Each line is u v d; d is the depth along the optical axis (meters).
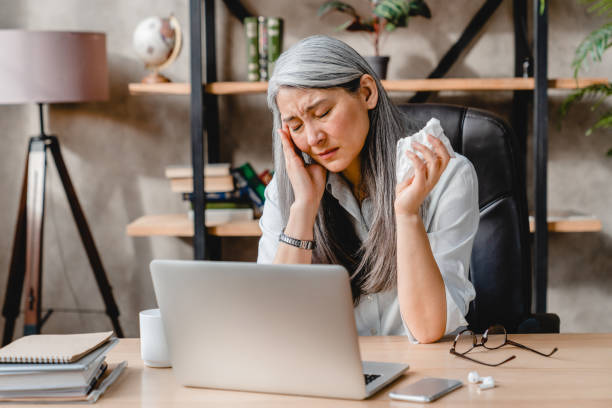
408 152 1.16
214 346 0.96
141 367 1.10
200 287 0.94
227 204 2.45
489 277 1.56
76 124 2.79
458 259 1.34
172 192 2.80
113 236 2.83
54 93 2.39
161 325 1.08
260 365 0.94
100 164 2.80
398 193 1.19
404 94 2.71
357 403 0.90
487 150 1.57
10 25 2.75
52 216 2.84
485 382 0.95
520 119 2.62
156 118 2.78
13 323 2.59
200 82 2.31
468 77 2.68
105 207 2.82
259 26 2.50
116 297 2.86
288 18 2.69
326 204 1.44
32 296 2.44
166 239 2.82
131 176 2.80
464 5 2.64
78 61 2.40
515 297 1.55
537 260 2.30
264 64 2.51
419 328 1.17
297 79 1.24
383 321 1.48
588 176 2.71
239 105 2.74
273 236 1.53
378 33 2.48
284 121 1.31
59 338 1.06
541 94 2.26
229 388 0.98
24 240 2.60
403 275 1.18
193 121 2.33
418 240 1.17
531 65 2.55
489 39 2.66
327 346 0.90
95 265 2.62
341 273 0.86
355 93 1.29
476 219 1.40
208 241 2.49
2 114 2.80
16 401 0.95
